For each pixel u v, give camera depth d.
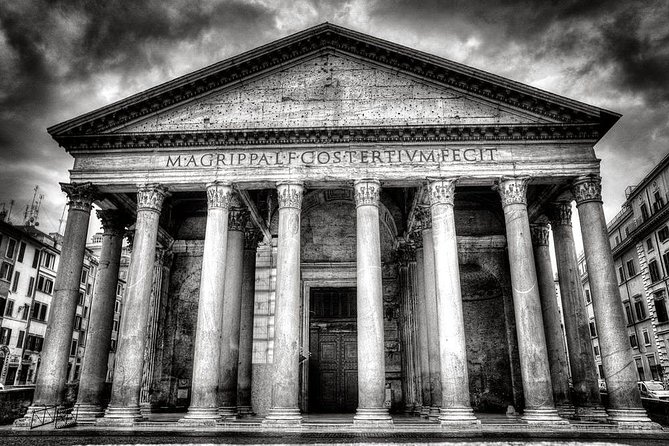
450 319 20.11
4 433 17.52
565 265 24.81
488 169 21.94
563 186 23.83
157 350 29.61
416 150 22.28
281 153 22.45
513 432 17.97
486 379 29.33
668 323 43.06
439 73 23.17
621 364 19.67
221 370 23.47
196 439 16.38
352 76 23.66
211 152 22.64
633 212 49.41
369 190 21.80
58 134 22.50
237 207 25.56
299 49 23.86
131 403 19.75
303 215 32.19
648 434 17.39
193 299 31.12
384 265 31.77
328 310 31.70
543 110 22.36
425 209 24.72
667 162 42.00
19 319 50.84
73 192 22.39
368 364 19.61
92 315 24.52
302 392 29.09
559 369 24.75
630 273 50.03
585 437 16.80
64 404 23.66
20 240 51.06
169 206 31.11
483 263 30.12
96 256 68.44
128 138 22.53
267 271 29.50
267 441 15.95
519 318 20.34
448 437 16.86
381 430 18.23
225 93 23.66
